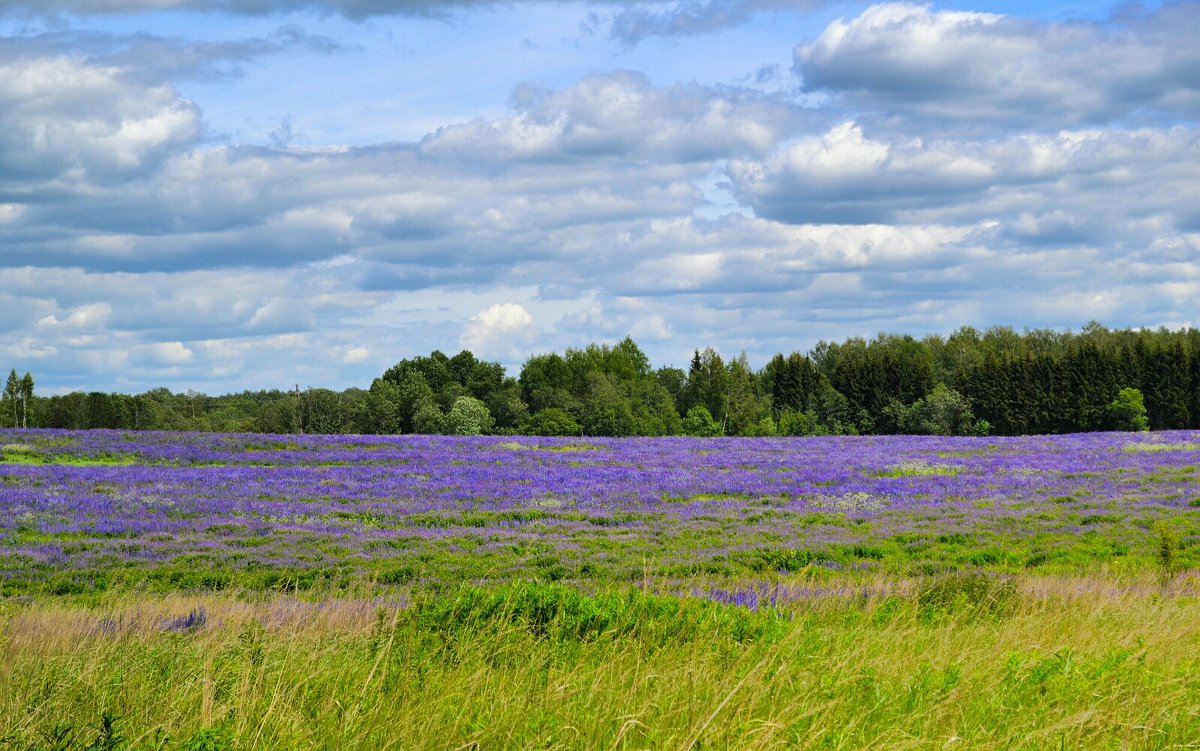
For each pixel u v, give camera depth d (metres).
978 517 35.25
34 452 46.94
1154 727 6.16
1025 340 157.50
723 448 64.00
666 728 5.60
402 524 33.84
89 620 12.09
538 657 7.95
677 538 31.16
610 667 7.23
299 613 13.41
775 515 36.47
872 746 5.42
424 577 23.28
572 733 5.55
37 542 28.41
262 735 5.43
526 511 36.66
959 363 137.62
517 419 93.00
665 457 57.06
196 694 6.45
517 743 5.33
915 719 6.12
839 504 39.19
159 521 32.66
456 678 6.89
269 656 8.02
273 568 25.38
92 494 36.91
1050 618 12.05
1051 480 46.16
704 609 9.99
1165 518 34.12
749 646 8.39
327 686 6.80
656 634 9.00
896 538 30.83
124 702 6.25
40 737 5.32
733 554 27.53
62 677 6.82
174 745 5.24
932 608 13.30
